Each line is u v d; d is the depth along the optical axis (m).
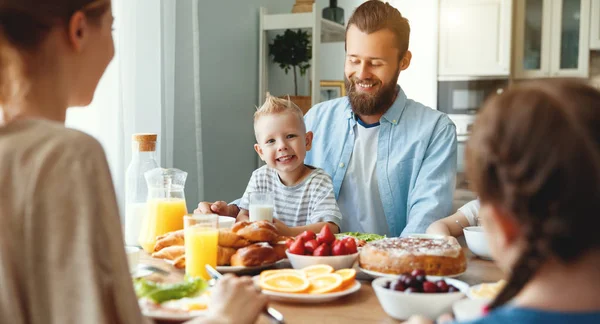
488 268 1.44
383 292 1.07
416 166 2.15
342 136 2.27
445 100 4.59
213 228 1.37
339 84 4.47
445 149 2.13
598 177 0.54
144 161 1.80
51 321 0.71
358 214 2.23
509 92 0.61
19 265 0.71
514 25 4.56
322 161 2.30
